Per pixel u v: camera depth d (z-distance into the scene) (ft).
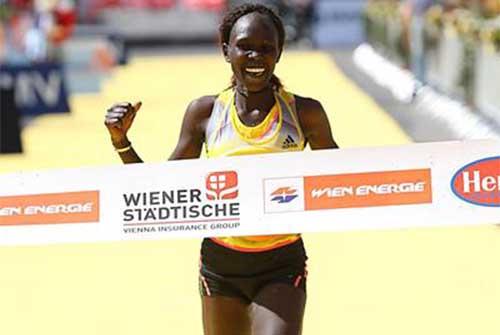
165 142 117.08
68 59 170.30
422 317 55.77
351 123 127.54
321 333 53.67
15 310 58.75
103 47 187.11
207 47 284.82
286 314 35.24
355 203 35.99
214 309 36.86
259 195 36.32
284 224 36.24
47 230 37.96
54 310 58.65
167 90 172.24
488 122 107.96
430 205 35.81
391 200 35.94
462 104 120.26
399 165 35.83
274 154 35.96
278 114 35.96
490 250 69.31
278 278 36.22
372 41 209.46
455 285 61.52
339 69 197.98
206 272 37.01
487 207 35.63
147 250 71.97
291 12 270.46
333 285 62.28
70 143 120.57
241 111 36.09
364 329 54.08
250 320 36.24
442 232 74.79
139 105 36.94
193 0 317.83
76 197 37.58
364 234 74.90
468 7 151.23
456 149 35.58
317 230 36.14
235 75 35.91
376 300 59.06
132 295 61.11
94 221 37.55
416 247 70.79
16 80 143.74
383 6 193.77
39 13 191.01
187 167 36.68
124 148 37.11
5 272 66.95
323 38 265.34
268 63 35.24
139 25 309.63
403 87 146.10
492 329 53.52
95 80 168.35
